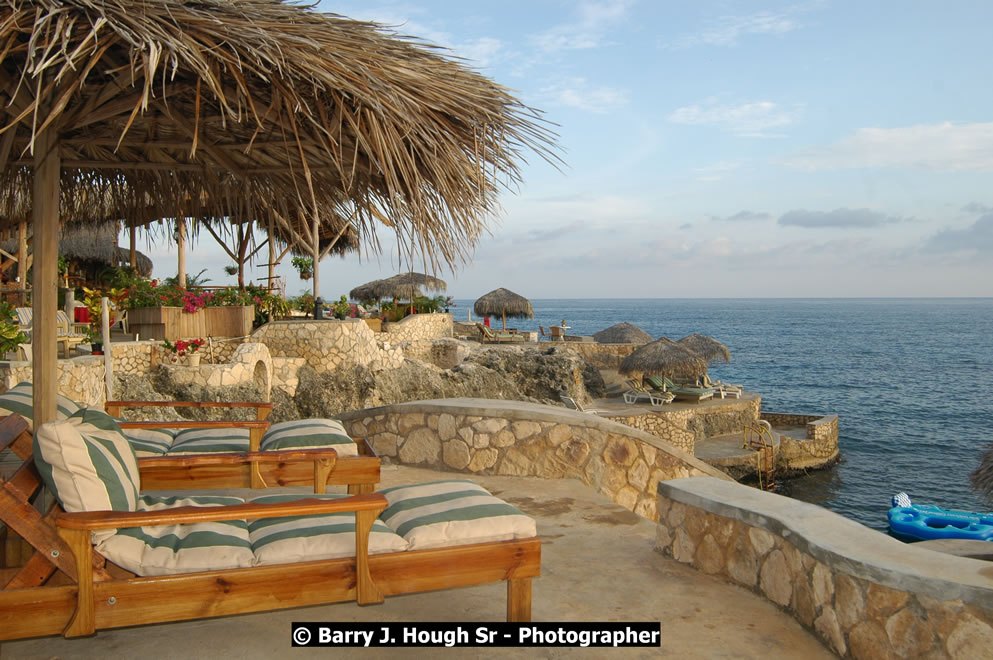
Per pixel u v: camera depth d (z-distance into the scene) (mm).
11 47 2264
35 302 2812
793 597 3137
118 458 2854
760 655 2816
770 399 46500
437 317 30625
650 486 5980
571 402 24672
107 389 10984
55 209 2830
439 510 2855
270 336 17656
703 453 22188
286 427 4555
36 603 2332
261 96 2668
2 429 2795
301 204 3654
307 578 2547
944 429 35375
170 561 2467
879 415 39812
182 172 3693
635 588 3506
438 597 3346
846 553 2777
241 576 2482
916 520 16156
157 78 2584
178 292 15555
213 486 3930
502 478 5898
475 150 2850
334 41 2576
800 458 24766
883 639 2578
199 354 14523
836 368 67250
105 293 15078
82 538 2352
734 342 103688
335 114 2615
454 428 6152
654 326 148875
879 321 174875
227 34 2320
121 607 2381
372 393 18469
